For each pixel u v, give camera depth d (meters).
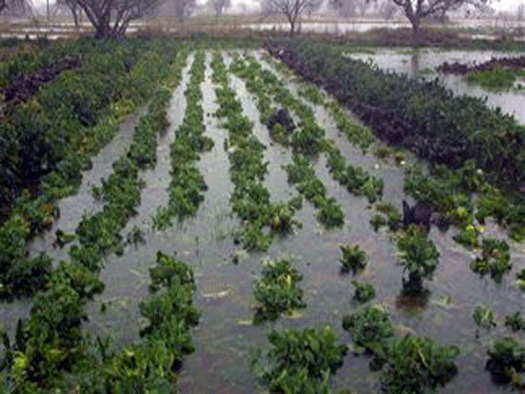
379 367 6.57
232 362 6.66
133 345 6.74
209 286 8.25
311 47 31.22
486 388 6.31
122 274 8.55
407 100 16.92
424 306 7.81
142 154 13.30
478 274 8.63
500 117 15.02
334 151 13.69
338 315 7.59
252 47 38.12
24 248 9.07
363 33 46.72
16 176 11.70
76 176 12.24
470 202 10.79
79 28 52.62
